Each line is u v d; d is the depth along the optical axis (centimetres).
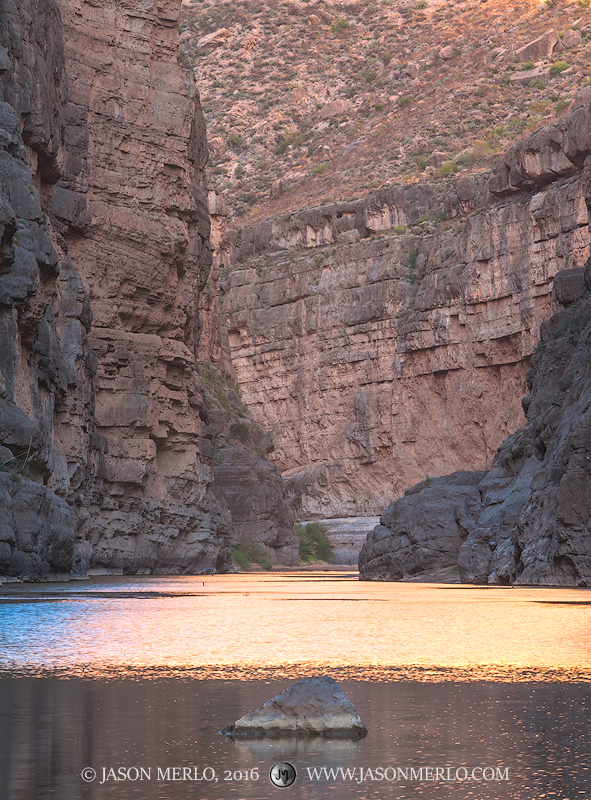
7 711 802
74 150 5694
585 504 3656
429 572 5078
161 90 6216
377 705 832
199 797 544
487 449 12275
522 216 11875
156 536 6025
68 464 4731
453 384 12631
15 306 3662
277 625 1750
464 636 1502
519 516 4209
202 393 6838
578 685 948
